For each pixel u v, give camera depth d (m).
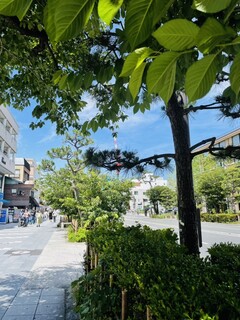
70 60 4.01
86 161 4.11
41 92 4.70
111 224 5.88
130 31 0.66
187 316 1.42
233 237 15.51
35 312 4.23
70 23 0.59
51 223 32.34
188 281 1.91
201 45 0.70
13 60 4.19
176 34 0.69
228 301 1.54
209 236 16.02
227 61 1.24
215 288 1.75
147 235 4.59
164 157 4.13
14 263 7.92
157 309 1.61
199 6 0.63
